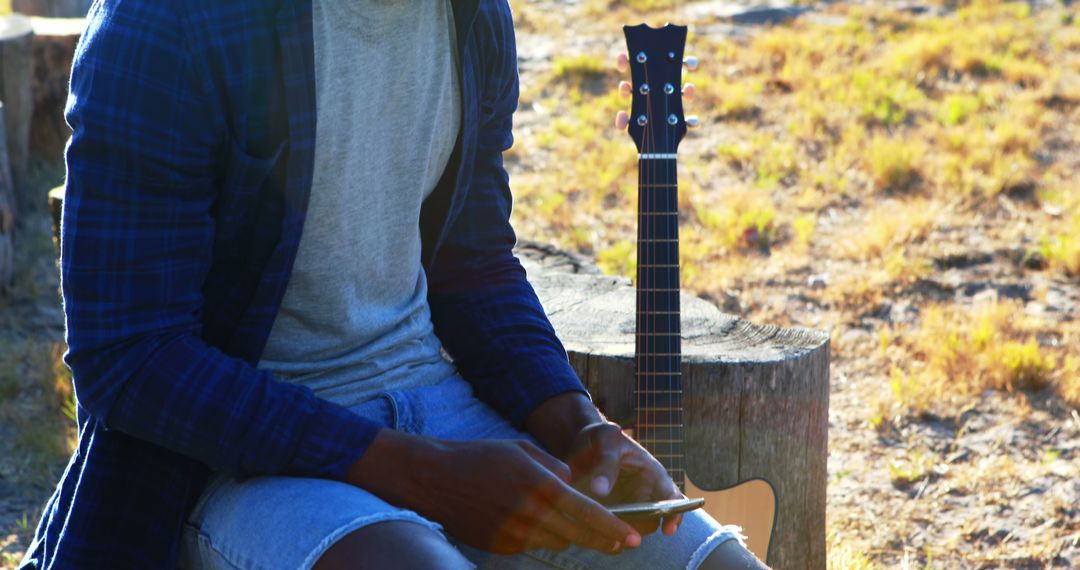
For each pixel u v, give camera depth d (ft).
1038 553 12.57
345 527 4.60
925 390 16.44
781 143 30.07
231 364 4.94
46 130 25.29
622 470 5.57
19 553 11.39
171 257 4.89
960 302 20.27
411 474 4.93
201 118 4.86
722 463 9.48
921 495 13.89
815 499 10.00
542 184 27.22
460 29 5.54
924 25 43.39
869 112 31.89
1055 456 14.70
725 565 5.42
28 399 15.21
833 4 47.75
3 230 18.79
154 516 5.19
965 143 28.94
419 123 5.51
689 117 8.61
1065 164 27.99
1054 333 18.72
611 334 10.12
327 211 5.26
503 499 4.87
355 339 5.65
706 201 26.04
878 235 22.80
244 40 4.87
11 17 24.25
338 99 5.14
